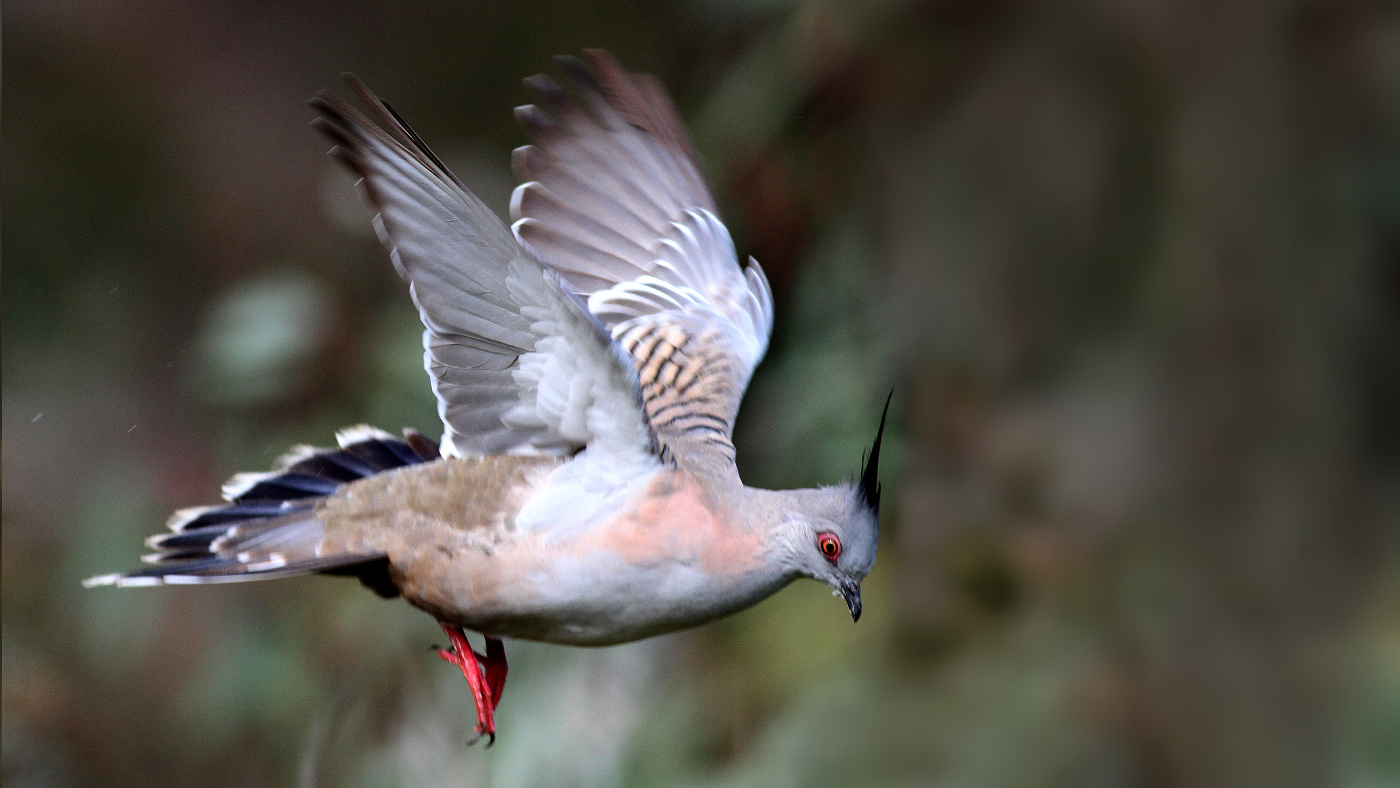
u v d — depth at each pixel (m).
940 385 8.85
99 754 13.14
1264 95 8.12
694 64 12.70
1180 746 7.88
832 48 10.26
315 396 12.05
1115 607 8.17
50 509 14.59
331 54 16.83
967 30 8.86
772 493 8.56
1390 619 7.85
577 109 9.81
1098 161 8.43
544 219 9.72
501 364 7.84
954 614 8.58
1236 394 8.09
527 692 11.29
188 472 13.84
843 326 10.79
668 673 11.20
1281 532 7.98
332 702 12.21
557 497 8.08
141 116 16.72
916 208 9.00
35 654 13.62
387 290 12.91
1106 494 8.30
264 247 16.00
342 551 8.41
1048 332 8.56
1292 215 8.09
